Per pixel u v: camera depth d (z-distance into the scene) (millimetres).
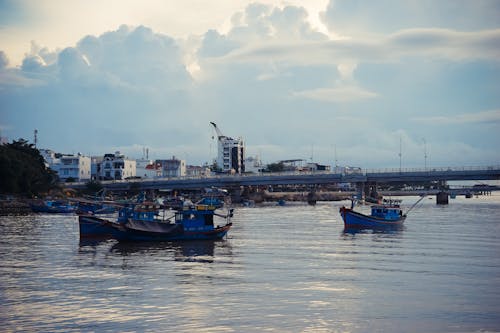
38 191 168000
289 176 191875
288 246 71250
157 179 192250
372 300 42750
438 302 42281
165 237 75688
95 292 45344
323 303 41969
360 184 193250
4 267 56344
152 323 37594
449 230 91562
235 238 80312
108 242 76000
